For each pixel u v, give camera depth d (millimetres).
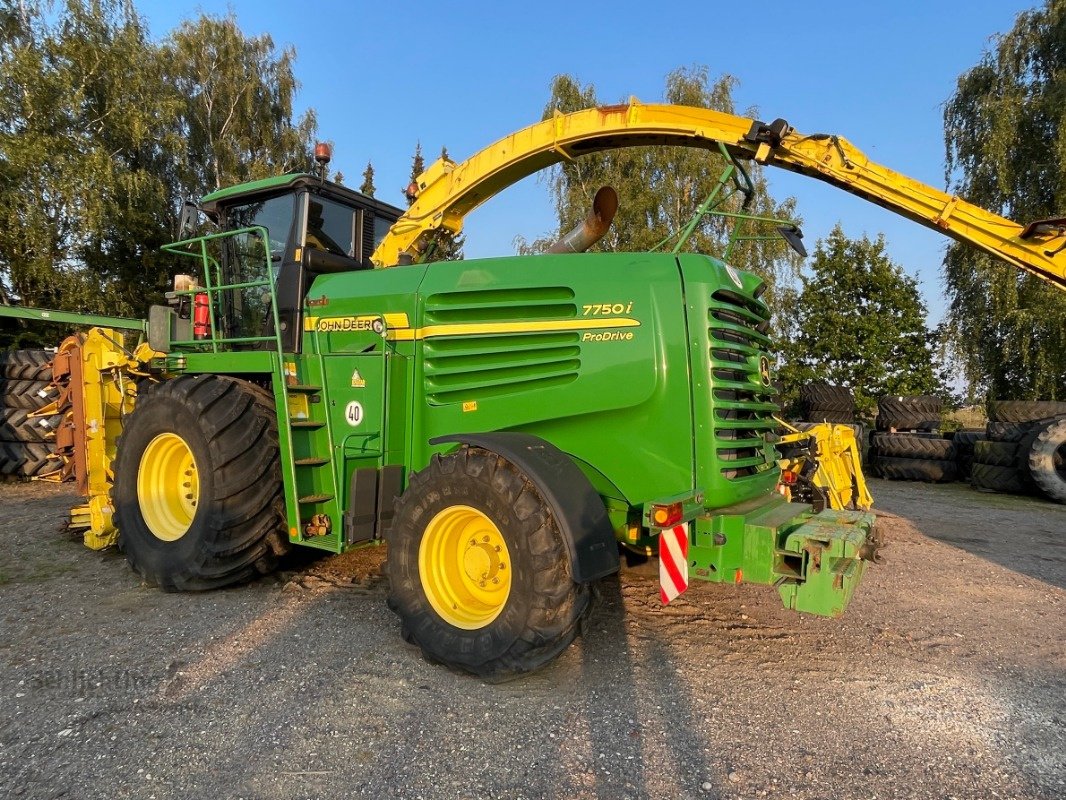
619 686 3195
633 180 18781
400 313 4164
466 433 3742
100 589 4531
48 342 14789
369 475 3984
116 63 17562
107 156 16625
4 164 15195
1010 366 17328
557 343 3660
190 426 4270
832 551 3111
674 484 3424
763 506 3682
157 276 19422
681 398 3410
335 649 3562
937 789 2428
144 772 2443
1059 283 4227
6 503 7520
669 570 3006
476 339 3906
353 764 2516
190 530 4285
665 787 2402
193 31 22000
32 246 15758
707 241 17672
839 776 2496
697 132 4734
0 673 3232
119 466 4719
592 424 3588
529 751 2615
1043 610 4578
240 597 4391
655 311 3461
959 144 17453
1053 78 15977
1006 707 3092
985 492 10656
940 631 4086
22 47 16359
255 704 2955
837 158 4559
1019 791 2426
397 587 3422
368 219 5406
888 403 14094
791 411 17828
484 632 3154
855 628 4086
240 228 5164
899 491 10805
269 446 4316
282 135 23531
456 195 5348
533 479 3068
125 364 5316
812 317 20703
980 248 4387
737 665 3480
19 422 8797
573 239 4754
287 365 4219
